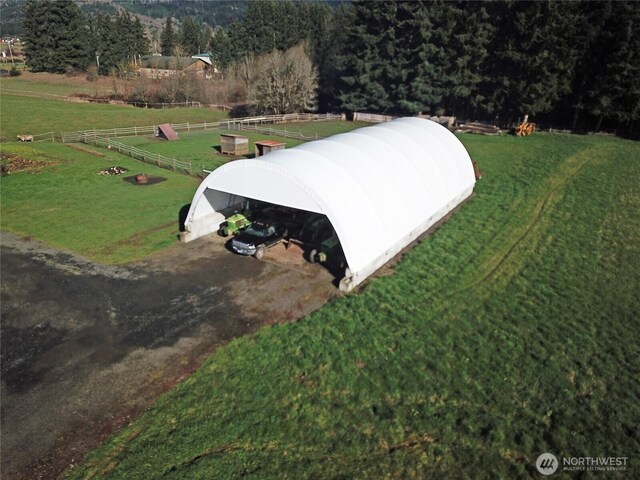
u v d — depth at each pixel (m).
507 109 55.62
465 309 16.23
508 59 52.12
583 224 24.98
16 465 9.89
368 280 18.22
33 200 27.27
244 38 95.19
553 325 15.33
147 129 52.50
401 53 58.62
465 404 11.69
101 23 101.38
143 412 11.37
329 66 70.00
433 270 19.27
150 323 15.20
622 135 49.09
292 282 17.97
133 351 13.76
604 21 47.16
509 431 10.86
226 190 20.03
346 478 9.57
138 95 71.38
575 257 20.86
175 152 41.56
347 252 17.02
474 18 52.97
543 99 51.28
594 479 9.63
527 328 15.12
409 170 22.94
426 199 22.98
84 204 26.88
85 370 12.93
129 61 102.12
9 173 32.25
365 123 61.50
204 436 10.59
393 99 61.88
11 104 58.03
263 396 11.84
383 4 58.81
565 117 53.94
